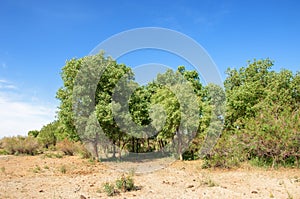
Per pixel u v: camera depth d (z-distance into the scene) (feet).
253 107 58.80
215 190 24.75
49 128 86.99
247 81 74.74
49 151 71.26
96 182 29.48
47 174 35.47
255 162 40.16
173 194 23.31
